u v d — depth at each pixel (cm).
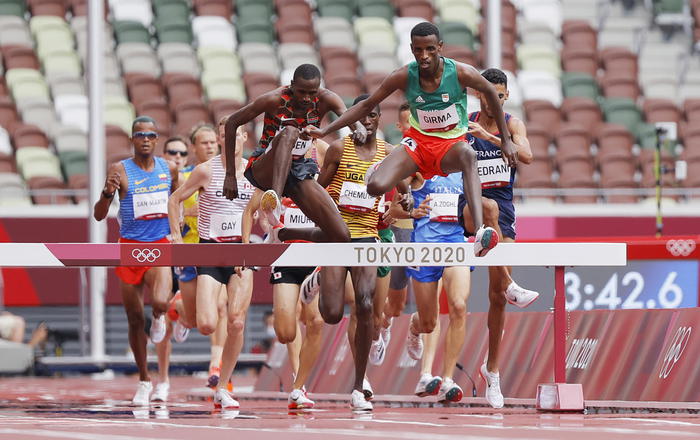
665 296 3538
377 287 2622
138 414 2342
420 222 2739
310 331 2591
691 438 1492
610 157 6756
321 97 2230
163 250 2136
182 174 3262
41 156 6631
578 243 2231
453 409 2512
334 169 2469
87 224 5747
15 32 7638
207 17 8069
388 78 2102
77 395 3606
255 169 2258
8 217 5694
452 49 7581
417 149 2139
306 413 2350
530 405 2558
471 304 3350
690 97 7744
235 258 2156
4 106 7044
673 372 2280
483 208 2392
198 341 6203
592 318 2598
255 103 2216
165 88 7381
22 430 1733
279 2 8112
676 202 6612
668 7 8219
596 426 1784
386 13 8138
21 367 5512
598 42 8144
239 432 1681
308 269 2581
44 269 5762
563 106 7325
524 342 2773
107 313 5981
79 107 7138
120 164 2902
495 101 2122
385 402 2923
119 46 7631
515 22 8075
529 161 2431
